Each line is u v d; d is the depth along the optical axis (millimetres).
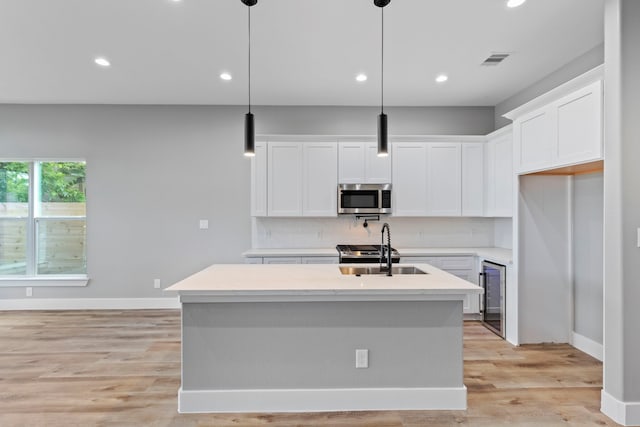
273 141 4457
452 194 4500
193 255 4766
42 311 4613
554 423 2207
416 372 2375
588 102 2576
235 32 2883
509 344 3500
